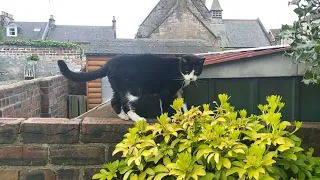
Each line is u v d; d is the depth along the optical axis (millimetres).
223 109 1503
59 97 4934
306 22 1521
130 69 1677
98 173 1462
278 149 1226
